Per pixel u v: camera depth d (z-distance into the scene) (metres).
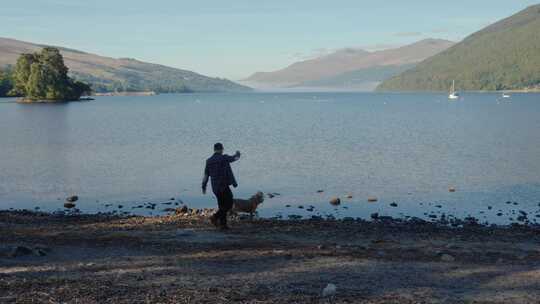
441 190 28.28
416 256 13.29
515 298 9.65
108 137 59.12
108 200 25.81
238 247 14.33
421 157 41.91
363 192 27.84
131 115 110.94
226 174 16.42
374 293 9.96
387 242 15.45
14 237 15.74
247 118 101.00
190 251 13.81
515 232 17.84
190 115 112.81
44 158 40.91
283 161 39.72
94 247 14.38
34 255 13.34
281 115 113.12
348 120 93.38
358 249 14.05
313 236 16.30
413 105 176.88
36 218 20.11
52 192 27.75
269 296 9.68
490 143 51.94
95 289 10.02
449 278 11.10
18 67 177.38
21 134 62.69
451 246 14.86
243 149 47.53
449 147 48.81
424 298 9.63
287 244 14.80
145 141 54.59
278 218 21.50
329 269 11.82
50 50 178.75
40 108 139.62
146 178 32.06
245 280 10.91
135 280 10.88
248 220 18.73
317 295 9.80
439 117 101.62
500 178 31.92
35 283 10.44
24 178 31.88
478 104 179.62
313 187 29.25
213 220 16.80
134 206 24.36
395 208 23.94
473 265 12.30
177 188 28.95
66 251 13.88
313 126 77.75
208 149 47.50
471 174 33.50
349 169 35.78
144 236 15.80
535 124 78.62
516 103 186.25
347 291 10.08
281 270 11.74
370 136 60.69
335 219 21.17
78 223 18.92
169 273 11.51
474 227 19.23
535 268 12.00
